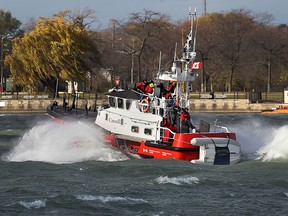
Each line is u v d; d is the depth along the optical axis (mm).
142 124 78438
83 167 71438
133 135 79500
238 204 54219
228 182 62469
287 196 57000
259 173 66812
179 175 66375
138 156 77688
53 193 57688
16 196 56562
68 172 68750
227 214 51406
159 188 60031
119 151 80625
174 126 76562
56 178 64812
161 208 52969
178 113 76750
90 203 54000
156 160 74188
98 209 52438
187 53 78938
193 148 73188
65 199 55062
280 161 73688
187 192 58438
